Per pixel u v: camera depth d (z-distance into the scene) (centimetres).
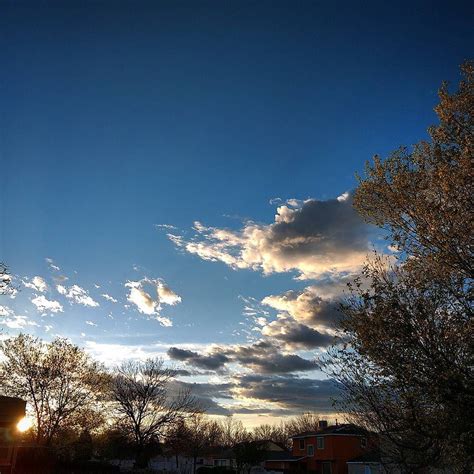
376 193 1533
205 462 7931
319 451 5531
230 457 7450
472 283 1310
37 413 3981
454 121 1490
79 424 4081
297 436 5912
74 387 4097
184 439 5562
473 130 1464
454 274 1346
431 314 1337
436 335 1313
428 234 1411
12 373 3975
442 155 1452
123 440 5131
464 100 1469
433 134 1504
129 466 5594
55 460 4034
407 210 1474
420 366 1280
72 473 4234
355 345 1452
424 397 1288
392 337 1312
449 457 1349
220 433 11231
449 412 1250
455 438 1236
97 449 5075
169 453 7656
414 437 1459
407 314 1327
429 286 1358
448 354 1297
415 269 1402
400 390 1342
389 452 1680
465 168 1359
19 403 2112
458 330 1300
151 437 5194
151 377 5291
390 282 1415
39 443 3922
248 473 5962
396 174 1513
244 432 11538
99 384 4219
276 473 5662
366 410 1598
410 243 1459
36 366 4012
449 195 1378
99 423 4241
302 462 5859
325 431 5634
